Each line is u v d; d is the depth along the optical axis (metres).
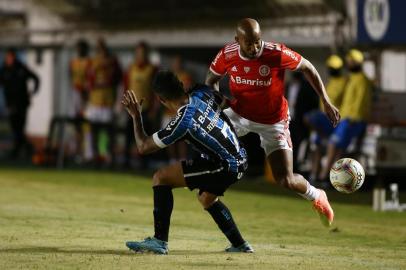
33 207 36.53
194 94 23.36
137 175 55.59
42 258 23.14
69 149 71.50
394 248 27.16
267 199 43.31
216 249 25.44
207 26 61.91
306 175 52.78
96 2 69.19
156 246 24.08
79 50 62.72
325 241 28.59
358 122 47.03
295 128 51.41
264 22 57.56
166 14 63.91
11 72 66.06
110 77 60.06
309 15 54.50
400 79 51.53
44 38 76.94
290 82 52.62
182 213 35.75
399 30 46.19
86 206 37.62
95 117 60.34
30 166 61.62
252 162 55.22
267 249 25.88
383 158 48.19
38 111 78.75
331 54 53.56
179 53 65.50
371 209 39.88
